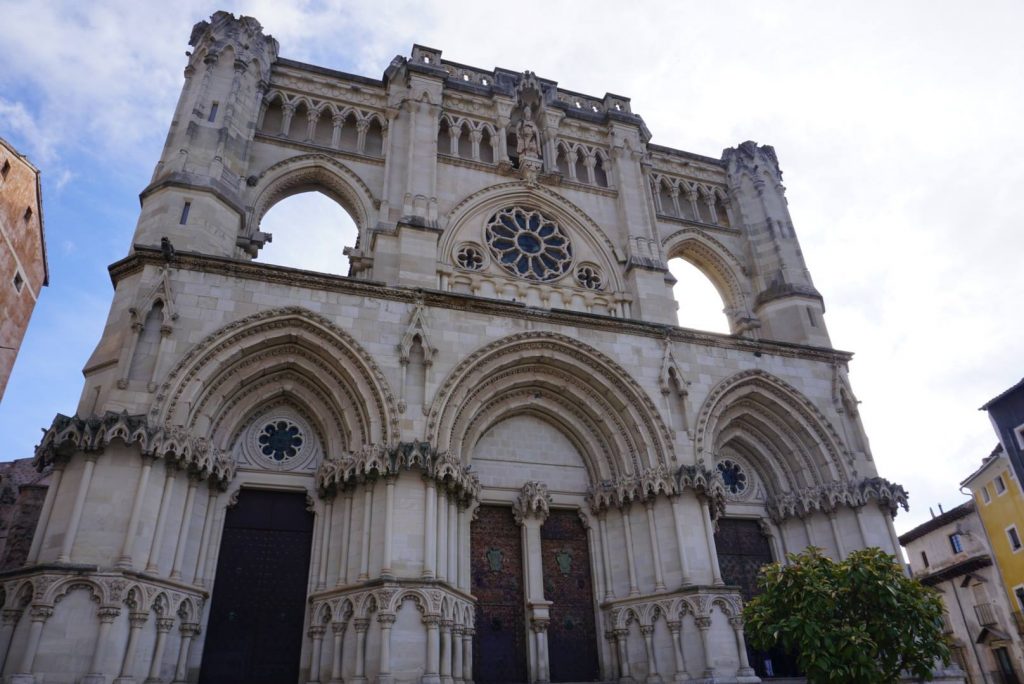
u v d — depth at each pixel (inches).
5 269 1739.7
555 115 1465.3
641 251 1347.2
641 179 1443.2
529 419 1139.9
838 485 1162.6
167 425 844.6
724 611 954.7
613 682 973.2
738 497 1216.8
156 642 774.5
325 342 975.0
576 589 1046.4
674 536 1005.2
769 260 1475.1
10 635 708.7
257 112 1235.2
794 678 1048.2
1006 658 1878.7
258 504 948.0
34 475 1501.0
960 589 2068.2
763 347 1238.3
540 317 1107.3
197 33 1286.9
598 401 1127.0
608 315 1258.0
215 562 885.2
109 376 863.7
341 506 940.0
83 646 709.3
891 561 821.9
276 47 1332.4
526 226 1342.3
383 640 791.1
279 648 872.9
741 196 1572.3
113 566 751.1
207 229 1040.8
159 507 816.3
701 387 1152.2
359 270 1202.6
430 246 1160.2
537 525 1047.6
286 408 1008.9
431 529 880.3
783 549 1186.6
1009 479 1850.4
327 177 1258.0
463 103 1408.7
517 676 959.0
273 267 981.8
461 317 1058.1
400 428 930.1
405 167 1263.5
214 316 931.3
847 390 1255.5
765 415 1235.2
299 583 916.6
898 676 774.5
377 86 1371.8
